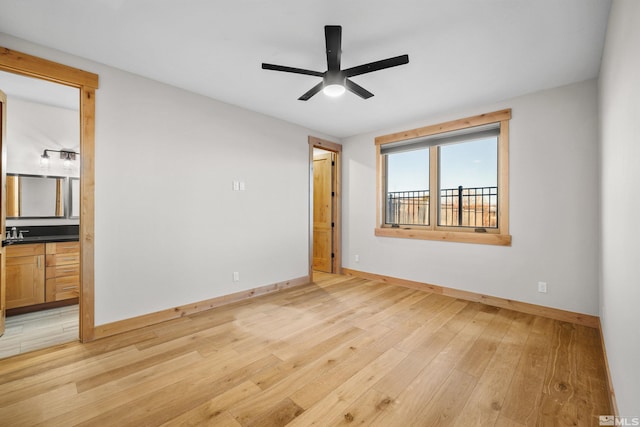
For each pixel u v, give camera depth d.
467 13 1.84
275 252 3.94
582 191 2.79
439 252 3.79
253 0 1.74
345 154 4.93
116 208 2.57
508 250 3.23
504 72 2.62
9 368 2.00
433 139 3.91
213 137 3.26
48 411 1.58
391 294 3.78
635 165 1.16
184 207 3.02
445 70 2.58
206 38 2.14
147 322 2.74
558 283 2.92
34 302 3.17
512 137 3.19
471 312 3.12
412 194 4.21
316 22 1.95
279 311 3.14
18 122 3.49
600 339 2.43
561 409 1.61
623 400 1.33
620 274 1.50
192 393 1.74
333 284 4.28
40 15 1.88
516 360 2.13
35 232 3.61
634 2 1.16
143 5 1.79
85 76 2.40
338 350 2.28
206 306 3.19
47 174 3.68
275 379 1.89
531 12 1.82
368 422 1.52
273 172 3.90
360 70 2.06
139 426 1.48
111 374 1.93
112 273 2.54
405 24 1.95
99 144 2.47
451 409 1.62
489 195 3.50
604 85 2.17
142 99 2.72
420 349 2.29
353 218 4.81
